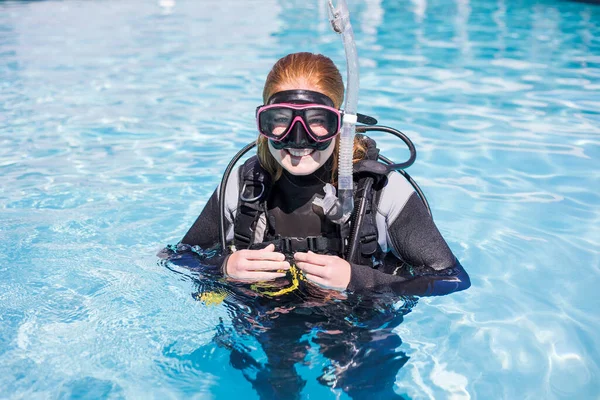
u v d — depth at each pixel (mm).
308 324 2199
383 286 2285
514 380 2148
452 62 7102
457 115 5262
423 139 4707
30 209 3541
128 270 2783
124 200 3688
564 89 5945
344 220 2291
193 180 3994
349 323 2219
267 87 2295
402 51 7711
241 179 2506
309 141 2162
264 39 8508
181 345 2240
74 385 2057
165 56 7633
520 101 5613
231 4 12008
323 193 2387
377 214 2408
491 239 3211
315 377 2021
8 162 4320
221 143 4680
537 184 3893
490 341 2365
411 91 5996
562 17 9727
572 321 2500
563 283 2793
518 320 2508
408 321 2494
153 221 3400
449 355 2273
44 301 2527
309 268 2225
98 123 5191
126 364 2152
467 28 9109
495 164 4215
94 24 10039
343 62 7137
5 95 6051
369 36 8695
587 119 5074
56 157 4422
